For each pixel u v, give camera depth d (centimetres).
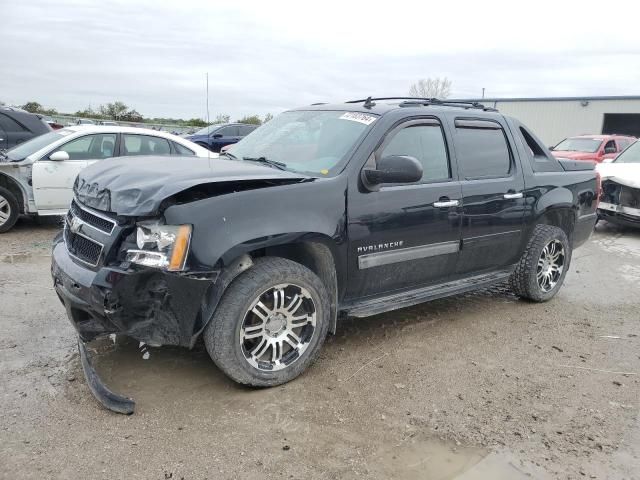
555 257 555
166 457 280
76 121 2681
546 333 473
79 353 374
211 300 318
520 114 3391
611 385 379
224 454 284
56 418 308
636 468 287
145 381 354
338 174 373
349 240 374
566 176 547
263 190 336
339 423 317
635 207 903
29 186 784
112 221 317
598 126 3147
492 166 480
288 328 358
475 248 464
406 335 453
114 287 299
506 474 278
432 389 362
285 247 373
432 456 291
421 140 428
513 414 335
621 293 605
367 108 429
